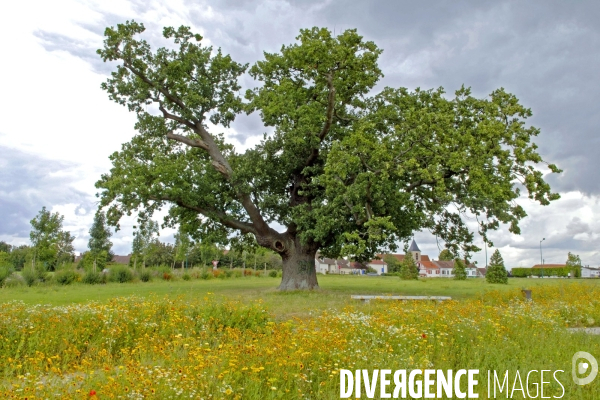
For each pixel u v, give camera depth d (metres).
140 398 5.69
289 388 6.59
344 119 24.94
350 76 22.59
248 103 25.20
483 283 47.00
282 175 25.12
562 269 84.19
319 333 9.36
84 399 5.52
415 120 20.06
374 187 20.11
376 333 9.68
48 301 18.41
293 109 22.80
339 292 23.67
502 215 20.22
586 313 15.02
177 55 24.38
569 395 6.89
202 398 5.82
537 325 11.66
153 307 11.80
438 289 29.88
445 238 25.36
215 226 26.95
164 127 25.39
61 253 63.34
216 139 26.92
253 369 6.75
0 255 51.28
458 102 21.80
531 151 19.16
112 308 11.34
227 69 25.00
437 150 19.69
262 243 24.59
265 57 25.34
